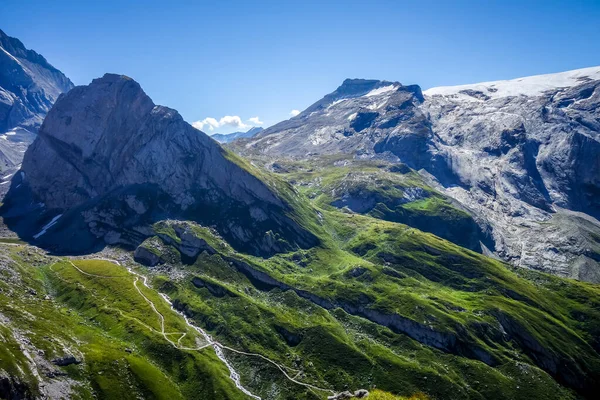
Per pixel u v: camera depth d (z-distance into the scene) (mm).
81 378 191500
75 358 199125
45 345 197500
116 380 197375
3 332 187625
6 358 168625
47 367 183625
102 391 188375
